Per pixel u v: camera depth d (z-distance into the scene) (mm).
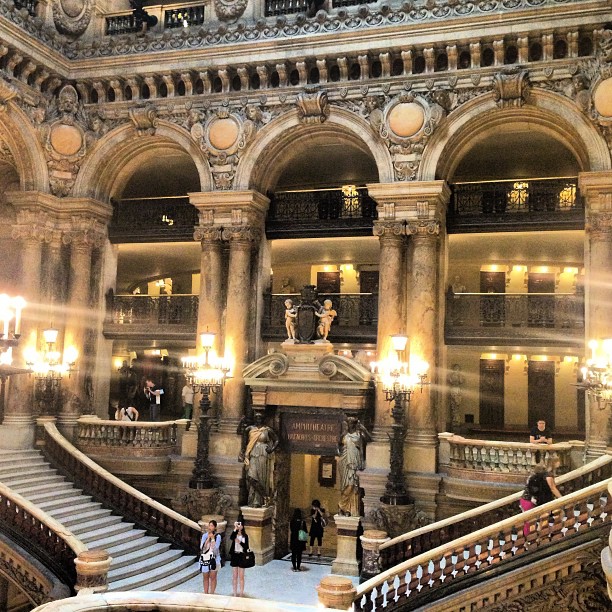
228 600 6293
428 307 16531
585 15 15391
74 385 18875
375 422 16734
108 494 17094
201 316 18188
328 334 18078
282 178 21688
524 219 17391
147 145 19516
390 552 14125
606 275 15477
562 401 21719
